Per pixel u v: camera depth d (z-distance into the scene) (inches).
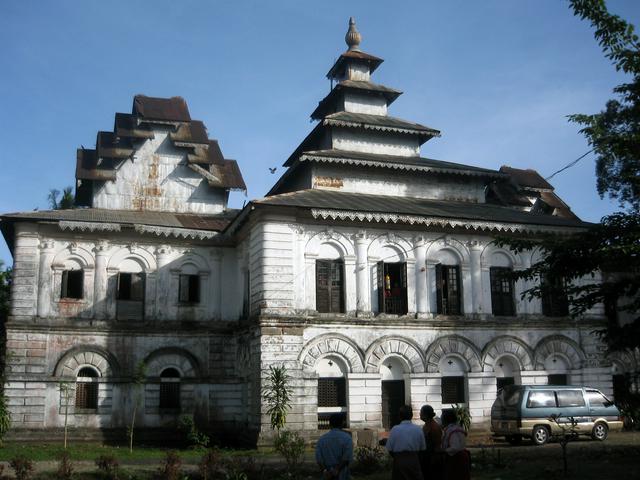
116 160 1385.3
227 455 885.8
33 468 690.2
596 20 695.7
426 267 1113.4
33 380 1067.9
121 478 679.1
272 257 1022.4
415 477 430.6
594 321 1197.7
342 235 1074.1
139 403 1121.4
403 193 1258.6
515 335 1140.5
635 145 706.2
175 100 1471.5
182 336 1170.6
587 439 978.1
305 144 1409.9
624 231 671.8
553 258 706.8
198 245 1218.6
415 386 1060.5
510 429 934.4
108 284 1149.7
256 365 1010.7
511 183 1593.3
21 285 1090.1
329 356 1026.7
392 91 1418.6
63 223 1096.8
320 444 406.3
